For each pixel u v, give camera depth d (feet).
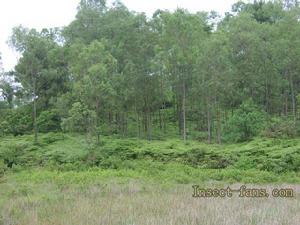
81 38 123.65
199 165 85.81
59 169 85.25
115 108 107.96
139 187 54.54
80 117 93.76
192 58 100.78
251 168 80.23
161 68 103.40
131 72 106.32
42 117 126.11
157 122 135.13
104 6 133.18
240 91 115.85
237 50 115.03
